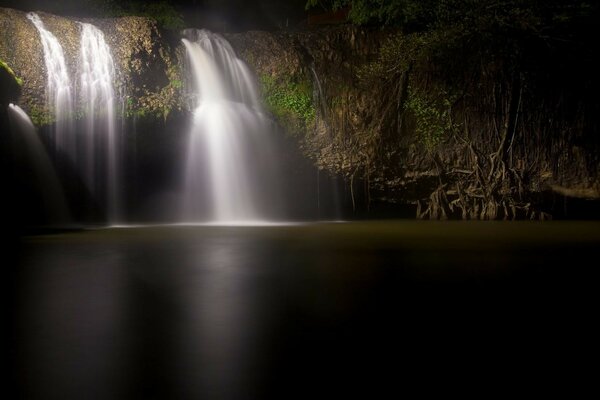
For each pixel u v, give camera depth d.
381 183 26.66
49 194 20.25
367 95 26.00
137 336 4.86
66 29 20.88
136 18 22.59
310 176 26.33
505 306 6.05
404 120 25.92
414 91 25.61
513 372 3.90
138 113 22.05
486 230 17.53
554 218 25.34
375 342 4.66
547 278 7.91
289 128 26.05
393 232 16.84
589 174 25.27
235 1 35.59
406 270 8.75
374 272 8.55
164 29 23.59
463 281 7.70
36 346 4.56
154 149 22.69
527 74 24.72
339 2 28.89
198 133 23.31
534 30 23.95
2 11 19.69
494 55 24.61
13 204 18.86
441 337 4.80
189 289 7.16
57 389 3.62
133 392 3.56
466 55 24.83
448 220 23.91
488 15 24.16
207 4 34.41
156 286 7.38
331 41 26.70
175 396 3.50
